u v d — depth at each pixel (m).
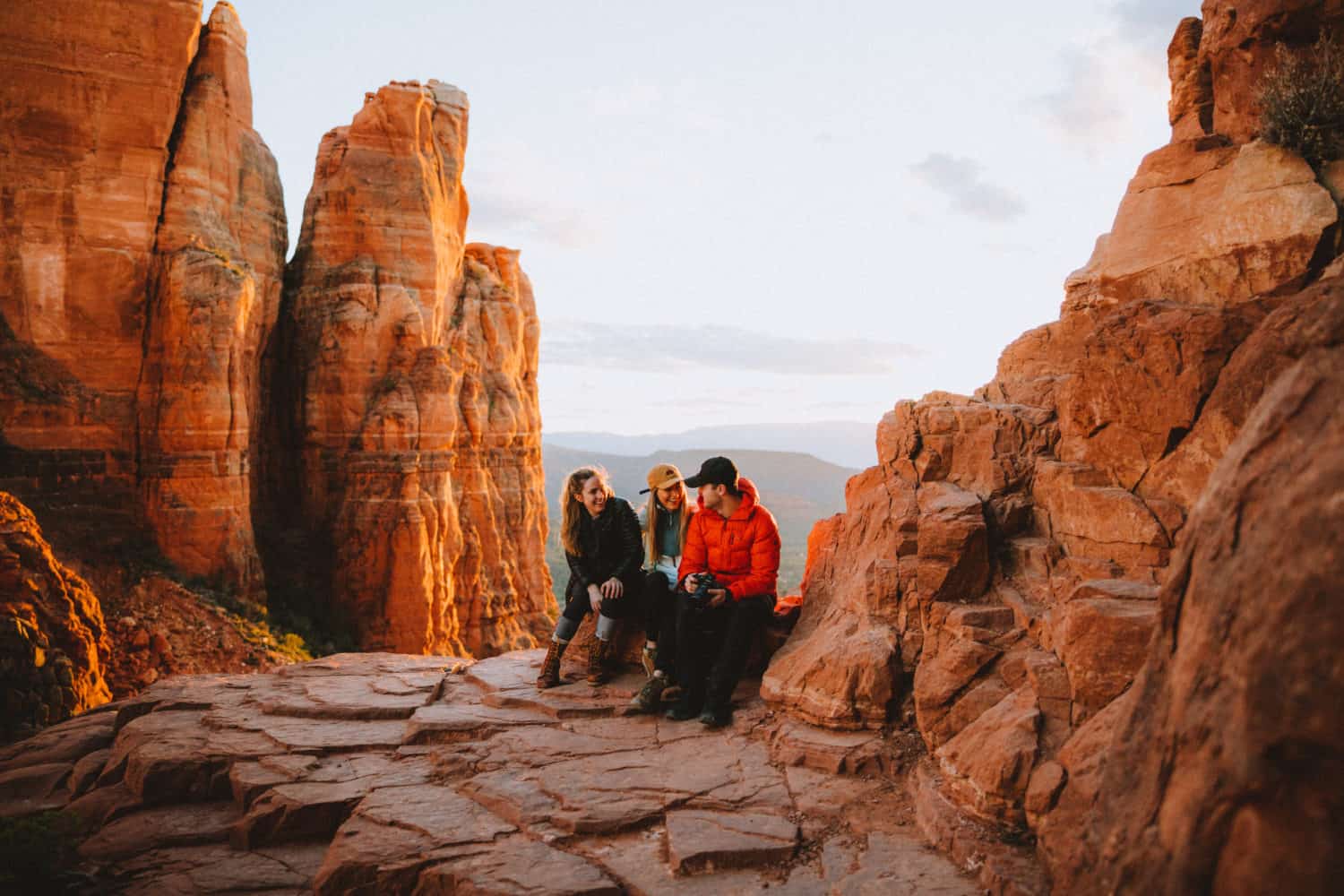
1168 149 6.52
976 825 4.29
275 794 5.29
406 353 27.89
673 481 7.21
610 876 4.23
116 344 21.53
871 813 4.79
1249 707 2.20
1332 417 2.39
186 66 22.70
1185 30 7.92
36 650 12.58
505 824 4.77
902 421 6.77
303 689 7.66
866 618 6.14
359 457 26.73
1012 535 5.93
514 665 8.12
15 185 20.33
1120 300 6.54
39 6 20.53
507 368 34.31
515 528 33.38
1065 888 3.12
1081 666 4.30
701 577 6.39
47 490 20.27
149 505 21.42
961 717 5.00
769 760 5.56
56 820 5.00
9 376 20.06
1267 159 5.83
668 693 6.81
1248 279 5.77
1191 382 5.04
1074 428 5.85
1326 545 2.15
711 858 4.28
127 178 21.70
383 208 28.58
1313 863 2.01
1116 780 2.96
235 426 22.66
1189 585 2.79
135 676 18.08
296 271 28.31
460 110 32.22
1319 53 5.91
